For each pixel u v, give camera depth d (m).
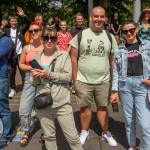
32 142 5.00
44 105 3.81
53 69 3.89
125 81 4.22
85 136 4.98
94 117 6.05
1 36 4.45
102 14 4.51
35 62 3.85
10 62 4.67
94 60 4.63
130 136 4.51
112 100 4.36
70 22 23.67
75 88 4.81
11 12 23.55
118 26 15.55
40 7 24.62
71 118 3.98
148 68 4.13
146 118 4.14
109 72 4.78
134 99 4.27
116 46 4.70
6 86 4.66
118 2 26.53
